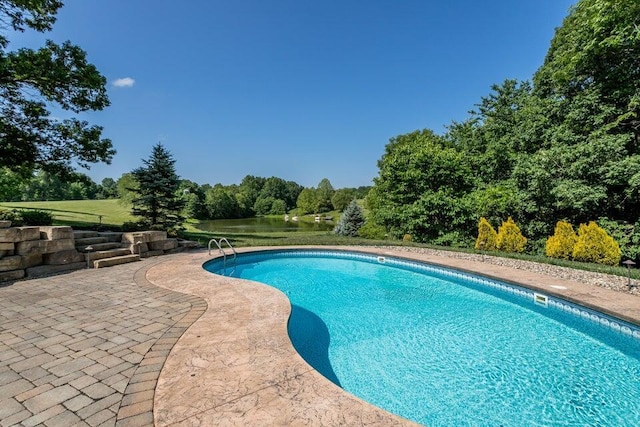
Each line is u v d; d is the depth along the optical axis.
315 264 10.57
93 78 10.87
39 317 4.36
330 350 4.58
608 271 7.07
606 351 4.39
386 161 20.23
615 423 2.96
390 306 6.48
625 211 11.27
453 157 16.16
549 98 14.05
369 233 21.20
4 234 6.72
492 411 3.17
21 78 9.78
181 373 2.82
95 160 12.23
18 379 2.78
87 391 2.58
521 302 6.47
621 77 10.95
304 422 2.13
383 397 3.43
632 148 11.22
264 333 3.73
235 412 2.25
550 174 11.36
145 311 4.57
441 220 15.89
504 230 11.48
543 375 3.81
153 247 10.04
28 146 10.89
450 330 5.25
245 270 9.77
